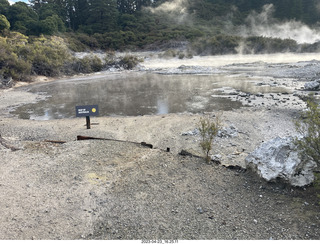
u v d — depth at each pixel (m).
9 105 18.38
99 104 17.94
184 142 9.66
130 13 93.56
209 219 4.88
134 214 5.07
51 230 4.68
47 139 10.52
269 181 5.84
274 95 18.33
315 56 50.84
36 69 33.31
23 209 5.27
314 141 5.44
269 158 6.09
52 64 35.12
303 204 5.14
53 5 81.12
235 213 5.03
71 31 75.50
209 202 5.39
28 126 12.54
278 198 5.41
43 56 34.38
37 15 70.31
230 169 6.85
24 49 33.91
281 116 12.68
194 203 5.37
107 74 37.44
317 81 20.03
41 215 5.09
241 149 8.91
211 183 6.13
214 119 12.59
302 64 35.31
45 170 6.95
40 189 6.01
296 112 13.17
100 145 8.73
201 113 14.28
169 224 4.77
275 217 4.86
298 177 5.67
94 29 77.00
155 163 7.23
